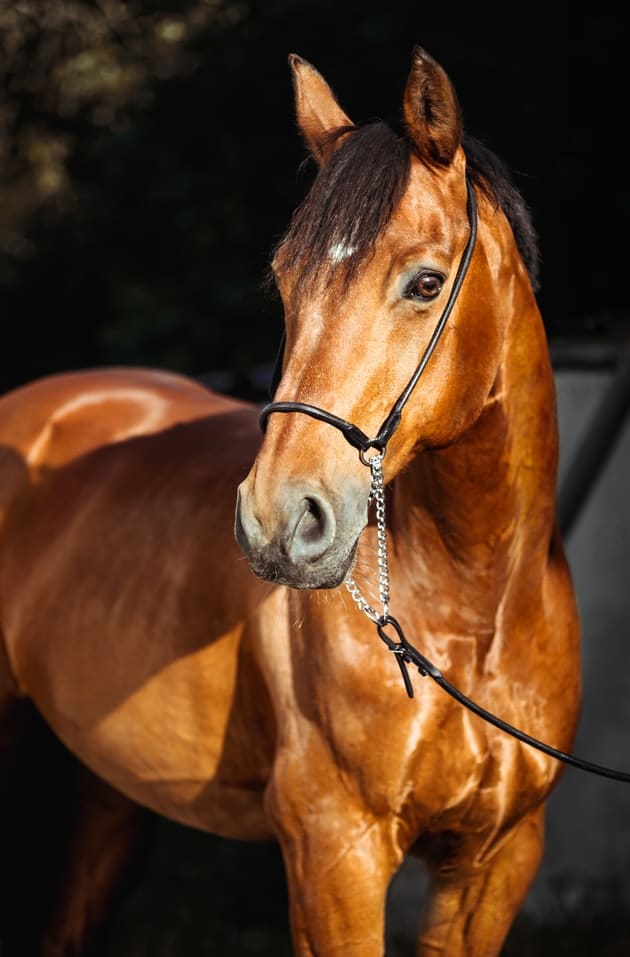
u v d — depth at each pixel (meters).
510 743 3.28
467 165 3.05
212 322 9.93
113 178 10.95
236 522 2.73
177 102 10.42
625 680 5.92
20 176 13.73
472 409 3.01
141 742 3.81
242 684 3.52
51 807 4.73
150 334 9.98
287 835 3.31
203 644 3.61
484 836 3.36
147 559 3.85
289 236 2.86
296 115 3.31
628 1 8.66
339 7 9.16
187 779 3.75
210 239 9.88
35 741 4.60
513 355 3.15
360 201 2.78
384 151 2.85
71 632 4.01
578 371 6.04
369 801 3.22
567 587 3.48
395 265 2.76
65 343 13.33
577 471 5.32
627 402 5.16
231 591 3.55
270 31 9.66
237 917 6.11
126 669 3.81
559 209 8.95
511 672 3.30
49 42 11.59
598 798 5.95
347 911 3.23
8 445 4.51
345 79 9.28
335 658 3.21
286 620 3.36
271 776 3.37
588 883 5.92
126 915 5.97
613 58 8.71
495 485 3.17
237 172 9.94
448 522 3.21
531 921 5.70
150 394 4.53
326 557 2.69
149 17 11.30
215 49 10.00
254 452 3.85
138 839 4.74
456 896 3.51
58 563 4.15
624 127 8.82
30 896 4.66
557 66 8.84
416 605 3.27
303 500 2.68
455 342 2.92
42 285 13.02
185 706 3.66
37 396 4.64
